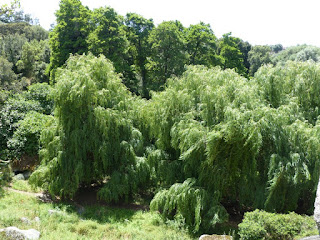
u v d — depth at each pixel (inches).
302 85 420.8
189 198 368.8
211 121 384.2
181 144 385.7
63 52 971.9
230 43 1277.1
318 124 364.8
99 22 994.7
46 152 448.1
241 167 378.0
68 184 432.1
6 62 1179.3
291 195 375.9
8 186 485.7
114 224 377.4
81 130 440.1
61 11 998.4
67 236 304.2
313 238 239.6
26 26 2149.4
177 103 423.2
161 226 379.9
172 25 992.9
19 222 317.7
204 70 472.1
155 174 459.8
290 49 2071.9
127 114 486.6
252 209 425.4
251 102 362.0
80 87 415.5
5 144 588.1
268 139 359.6
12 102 659.4
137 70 1164.5
